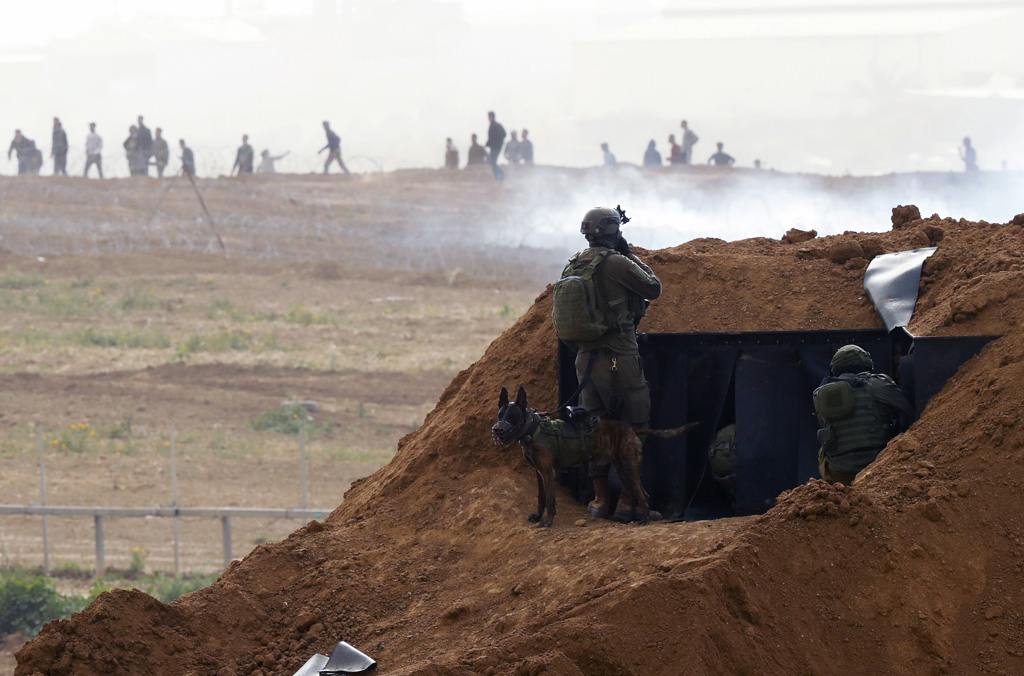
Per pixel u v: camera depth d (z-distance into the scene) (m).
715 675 18.53
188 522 80.12
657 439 30.09
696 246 39.41
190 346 121.25
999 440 22.34
